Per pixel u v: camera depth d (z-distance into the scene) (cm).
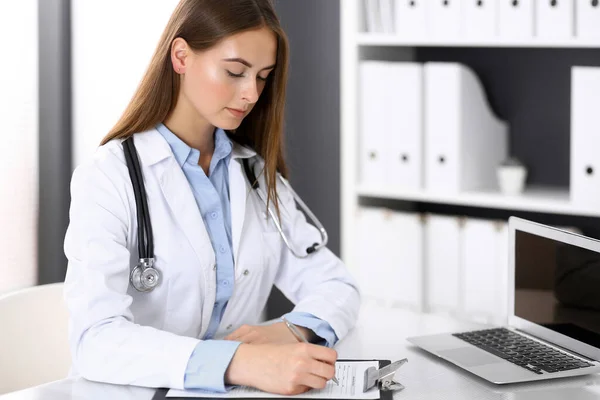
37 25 280
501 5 262
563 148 293
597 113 249
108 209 149
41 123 284
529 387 139
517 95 298
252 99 151
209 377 133
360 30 287
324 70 304
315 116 305
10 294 181
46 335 185
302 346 135
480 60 303
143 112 158
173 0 279
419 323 176
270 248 174
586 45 251
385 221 288
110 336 138
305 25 300
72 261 146
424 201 322
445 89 274
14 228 278
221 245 164
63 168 287
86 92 288
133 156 154
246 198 169
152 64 157
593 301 147
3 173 272
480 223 273
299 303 169
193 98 154
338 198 311
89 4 284
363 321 177
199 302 160
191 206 157
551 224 295
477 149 284
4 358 177
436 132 277
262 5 151
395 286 289
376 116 285
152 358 136
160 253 155
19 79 275
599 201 252
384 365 147
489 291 274
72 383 139
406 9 277
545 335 159
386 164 286
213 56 149
